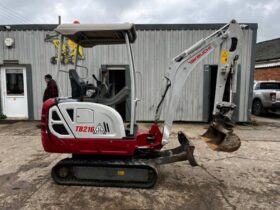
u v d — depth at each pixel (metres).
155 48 9.22
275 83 12.39
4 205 3.30
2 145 6.21
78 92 4.00
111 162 3.85
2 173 4.41
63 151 3.84
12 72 9.65
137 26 9.13
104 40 4.35
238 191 3.78
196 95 9.31
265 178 4.28
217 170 4.63
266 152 5.76
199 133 7.64
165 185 3.97
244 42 8.99
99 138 3.75
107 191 3.74
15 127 8.40
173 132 7.75
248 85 9.20
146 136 4.15
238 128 8.62
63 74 9.21
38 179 4.16
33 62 9.45
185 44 9.13
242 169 4.69
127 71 9.29
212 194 3.67
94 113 3.72
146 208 3.26
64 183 3.91
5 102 9.76
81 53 9.17
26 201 3.42
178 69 4.07
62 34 3.66
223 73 4.20
